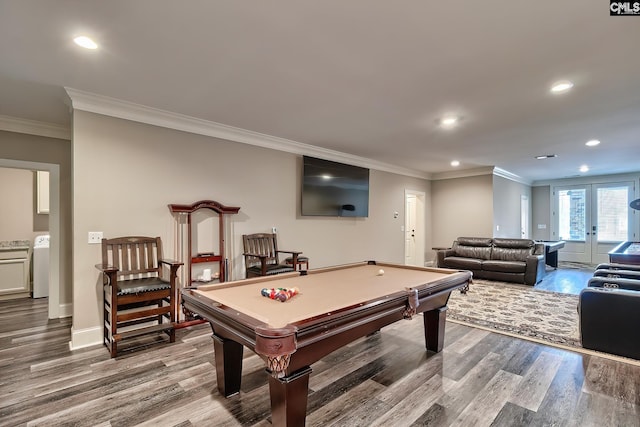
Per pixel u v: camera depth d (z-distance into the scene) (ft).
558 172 25.48
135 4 5.54
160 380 7.67
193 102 10.39
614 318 8.99
